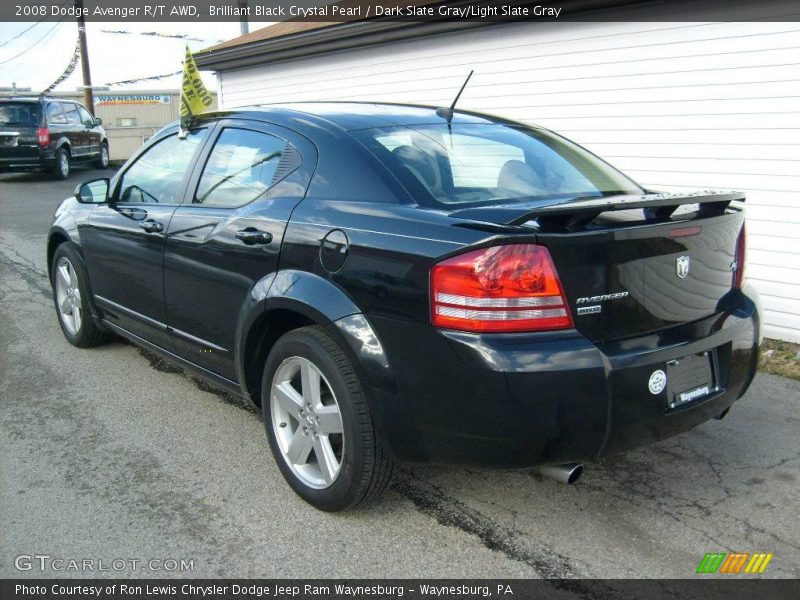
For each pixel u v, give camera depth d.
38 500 3.25
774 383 4.74
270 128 3.61
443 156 3.27
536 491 3.35
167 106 34.59
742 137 5.74
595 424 2.57
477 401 2.54
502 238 2.51
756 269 5.77
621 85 6.52
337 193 3.13
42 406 4.30
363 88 9.51
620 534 3.01
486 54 7.77
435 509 3.19
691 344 2.83
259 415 4.20
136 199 4.41
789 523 3.10
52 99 17.58
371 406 2.82
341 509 3.06
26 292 7.09
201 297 3.70
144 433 3.94
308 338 3.02
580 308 2.58
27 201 13.83
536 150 3.58
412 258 2.68
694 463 3.62
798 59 5.35
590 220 2.61
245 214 3.43
